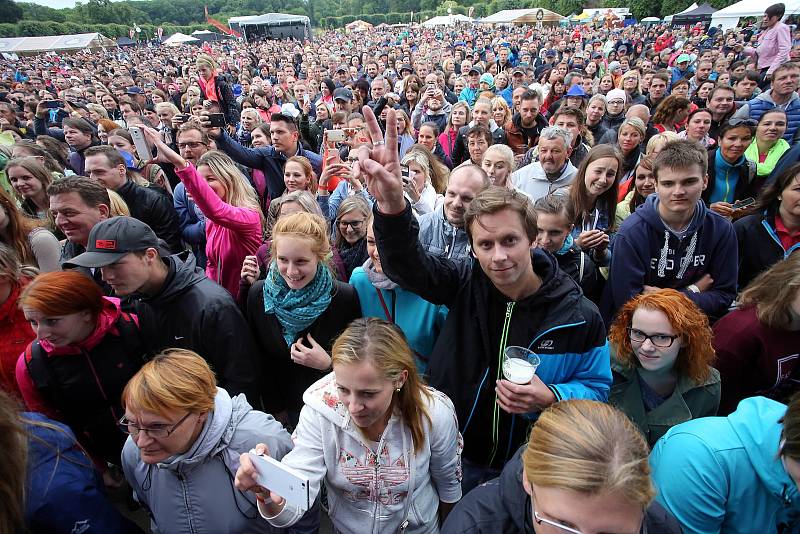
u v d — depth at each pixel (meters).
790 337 1.96
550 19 45.97
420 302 2.31
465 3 92.00
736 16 21.72
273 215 3.34
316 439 1.67
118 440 2.41
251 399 2.30
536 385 1.66
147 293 2.17
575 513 0.96
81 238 2.78
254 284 2.48
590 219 3.46
